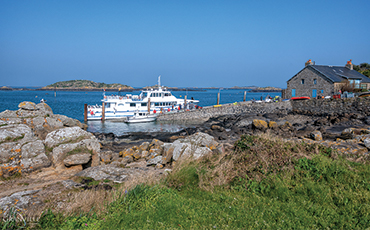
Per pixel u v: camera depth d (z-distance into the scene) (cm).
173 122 3788
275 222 486
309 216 505
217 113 4191
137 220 501
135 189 611
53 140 1048
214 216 514
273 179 658
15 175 879
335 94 3869
